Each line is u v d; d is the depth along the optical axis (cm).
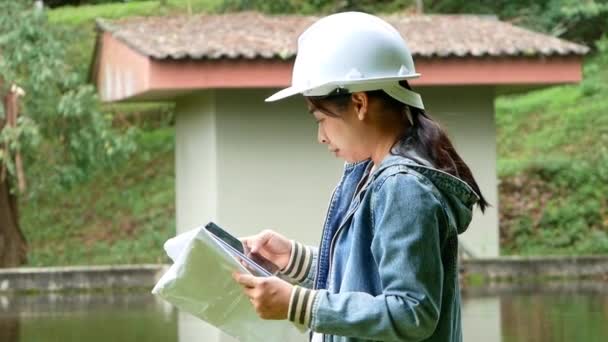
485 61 1584
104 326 1202
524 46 1590
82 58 2409
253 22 1738
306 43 351
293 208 1591
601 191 1933
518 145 2230
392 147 342
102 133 1744
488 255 1655
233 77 1517
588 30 2659
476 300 1376
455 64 1577
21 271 1572
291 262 390
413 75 343
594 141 2183
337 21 350
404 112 346
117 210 1995
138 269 1598
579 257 1639
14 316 1305
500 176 1991
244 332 353
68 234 1933
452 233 331
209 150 1600
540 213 1895
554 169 1977
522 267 1622
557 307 1285
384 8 2739
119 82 1758
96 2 3100
